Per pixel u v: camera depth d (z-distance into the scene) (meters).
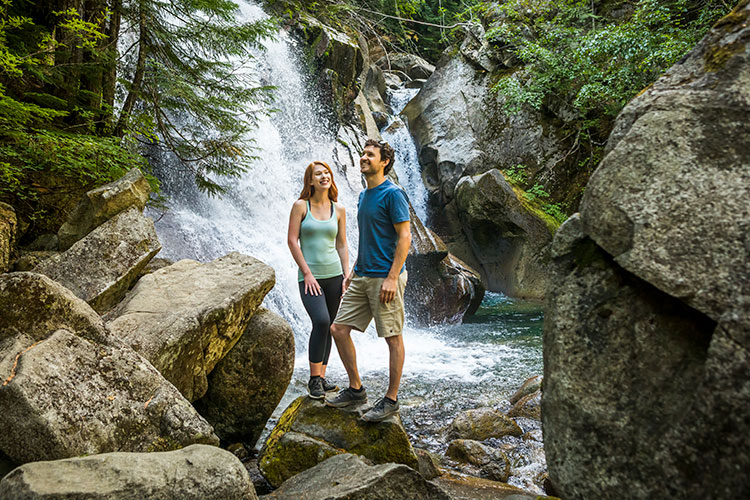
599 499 1.60
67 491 1.92
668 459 1.46
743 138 1.59
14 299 2.62
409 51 22.45
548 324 1.83
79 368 2.61
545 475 3.89
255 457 4.04
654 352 1.59
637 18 11.91
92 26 5.59
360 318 3.13
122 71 7.27
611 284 1.71
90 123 6.36
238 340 4.04
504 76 15.92
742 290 1.40
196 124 9.47
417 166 17.33
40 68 5.69
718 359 1.38
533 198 14.08
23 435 2.34
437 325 10.99
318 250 3.57
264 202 10.88
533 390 5.65
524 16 15.74
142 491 2.03
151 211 8.24
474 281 11.97
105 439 2.53
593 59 13.38
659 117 1.71
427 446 4.50
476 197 14.11
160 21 7.16
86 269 4.13
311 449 3.15
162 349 3.28
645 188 1.65
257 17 13.10
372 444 3.15
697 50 1.84
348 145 14.26
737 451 1.31
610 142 1.88
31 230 5.77
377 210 2.98
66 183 6.14
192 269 4.21
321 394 3.37
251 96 7.32
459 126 16.55
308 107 13.64
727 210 1.51
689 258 1.51
